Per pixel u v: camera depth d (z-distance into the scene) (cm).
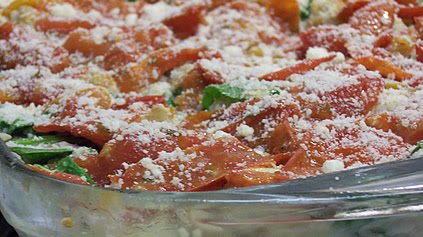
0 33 66
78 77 62
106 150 54
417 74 60
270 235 48
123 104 59
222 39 66
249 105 56
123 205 47
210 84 61
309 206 46
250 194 47
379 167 49
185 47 64
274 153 54
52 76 62
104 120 56
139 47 65
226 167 51
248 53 65
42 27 67
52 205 49
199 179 51
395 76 60
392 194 47
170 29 68
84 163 54
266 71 61
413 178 48
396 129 55
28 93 61
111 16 69
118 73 63
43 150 55
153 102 60
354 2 66
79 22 67
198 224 47
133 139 54
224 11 69
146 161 52
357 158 53
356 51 62
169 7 70
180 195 47
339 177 48
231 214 47
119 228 48
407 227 49
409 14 67
